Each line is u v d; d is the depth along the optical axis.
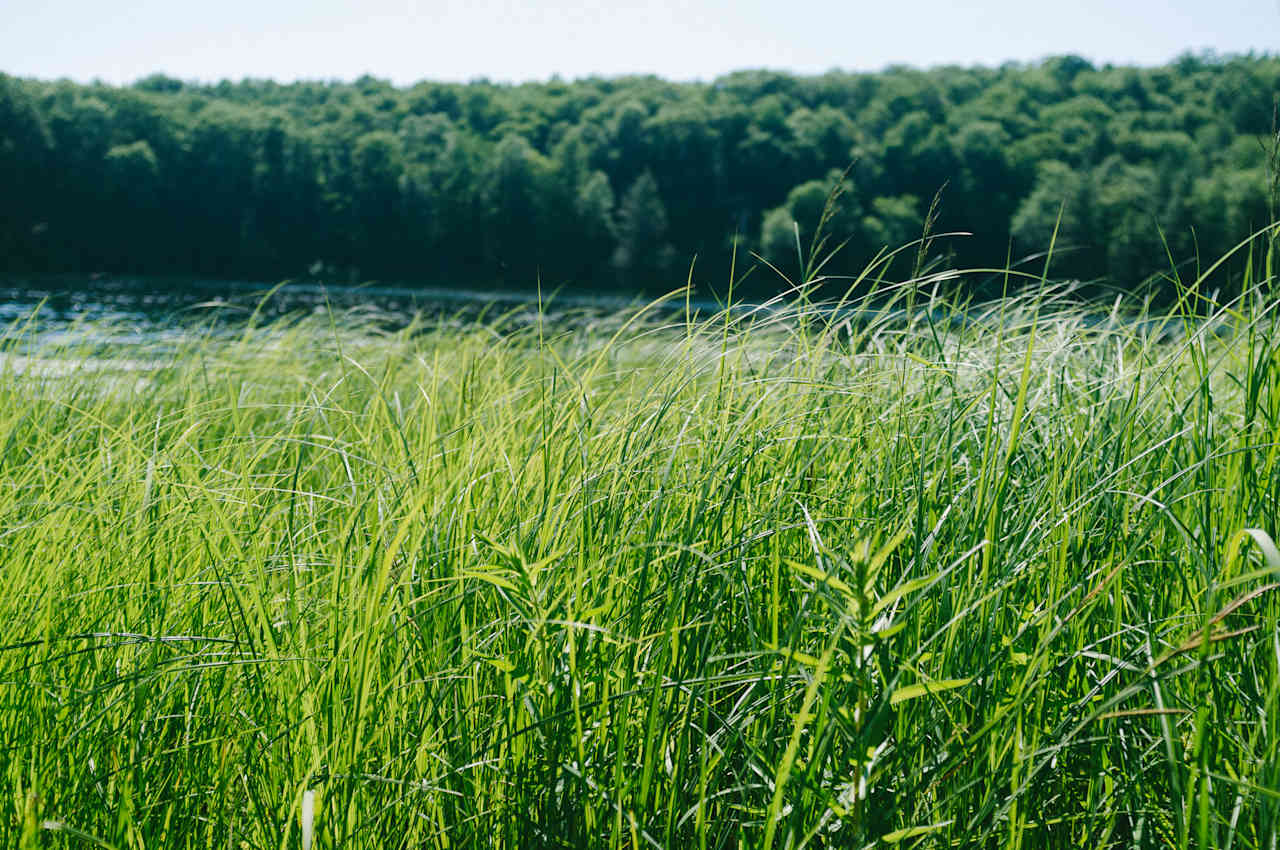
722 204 74.38
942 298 2.89
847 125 77.88
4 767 1.73
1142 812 1.71
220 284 68.12
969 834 1.64
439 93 107.44
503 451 2.28
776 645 1.85
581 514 2.00
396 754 1.75
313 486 2.98
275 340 5.50
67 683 1.91
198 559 2.19
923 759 1.80
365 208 76.00
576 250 71.00
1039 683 1.74
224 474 2.48
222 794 1.79
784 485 2.27
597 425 2.51
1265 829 1.42
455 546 1.99
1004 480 1.87
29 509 2.35
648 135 80.38
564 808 1.75
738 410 2.40
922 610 1.92
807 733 1.86
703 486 2.10
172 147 77.69
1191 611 1.95
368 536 2.10
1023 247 46.25
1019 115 70.25
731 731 1.91
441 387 3.95
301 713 1.73
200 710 1.95
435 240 74.75
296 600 1.97
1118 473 2.11
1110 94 76.88
